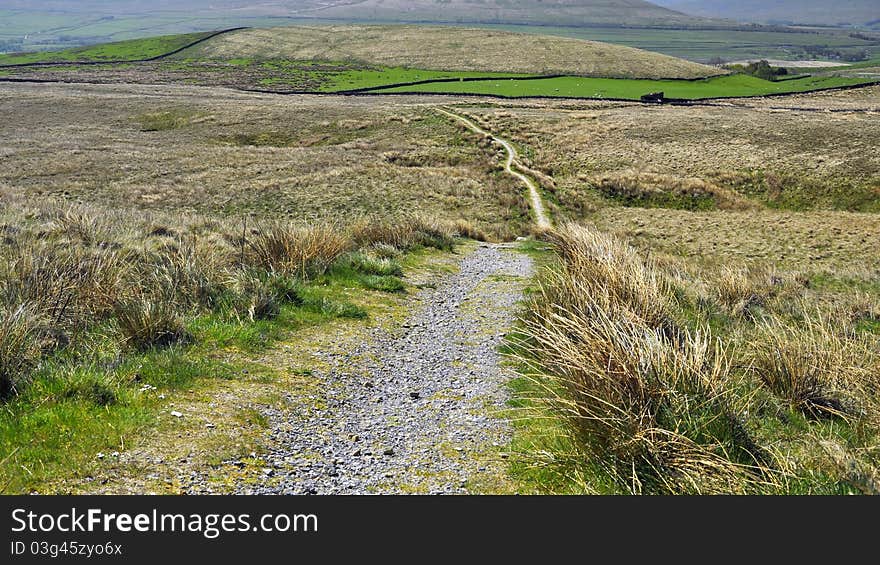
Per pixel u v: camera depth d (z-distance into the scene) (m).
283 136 64.12
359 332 7.84
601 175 47.25
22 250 9.20
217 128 67.31
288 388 5.85
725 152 52.09
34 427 4.50
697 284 11.73
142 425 4.74
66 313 6.80
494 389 6.11
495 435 5.10
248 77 117.00
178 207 31.34
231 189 35.06
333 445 4.93
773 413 5.34
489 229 29.36
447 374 6.61
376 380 6.37
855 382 5.60
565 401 4.70
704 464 4.19
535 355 6.53
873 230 32.78
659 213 39.38
